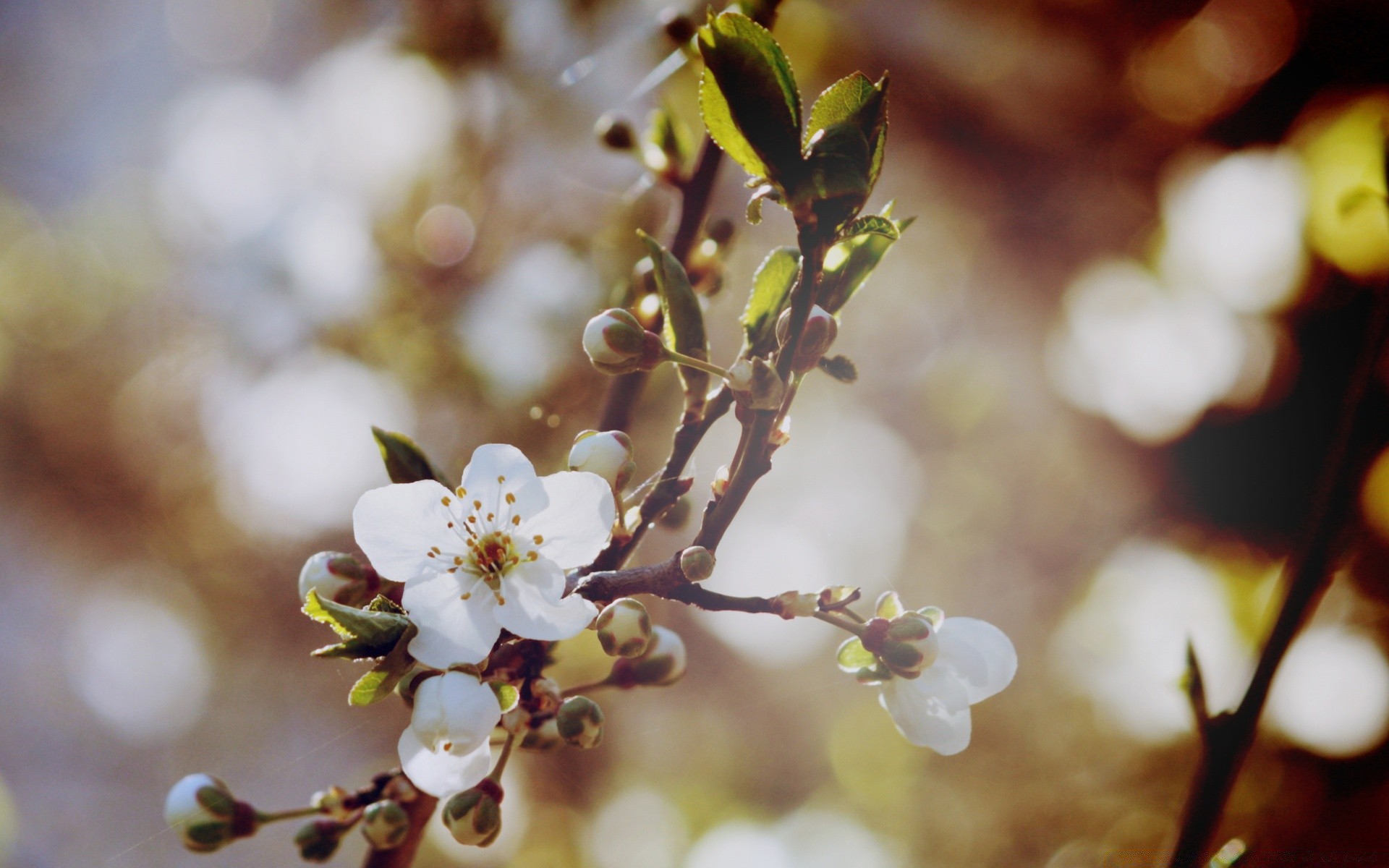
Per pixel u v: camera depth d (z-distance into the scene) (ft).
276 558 2.10
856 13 1.90
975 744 1.96
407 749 0.76
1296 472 1.89
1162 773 1.80
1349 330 1.80
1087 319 2.11
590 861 1.91
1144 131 2.14
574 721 0.77
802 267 0.74
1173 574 1.86
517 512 0.77
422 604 0.75
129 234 2.17
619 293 0.94
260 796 2.14
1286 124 1.93
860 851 1.87
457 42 1.46
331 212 1.48
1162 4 2.04
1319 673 1.57
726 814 1.97
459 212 1.44
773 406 0.74
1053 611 2.15
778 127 0.73
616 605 0.75
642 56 1.37
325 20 1.91
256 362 1.51
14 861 2.15
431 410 1.41
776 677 2.11
